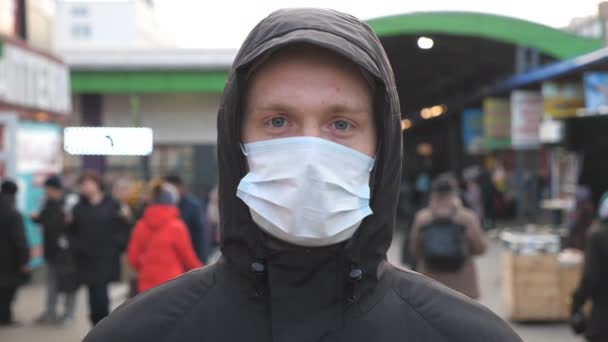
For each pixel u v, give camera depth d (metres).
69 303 7.62
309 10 1.36
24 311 8.31
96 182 6.53
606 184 10.31
